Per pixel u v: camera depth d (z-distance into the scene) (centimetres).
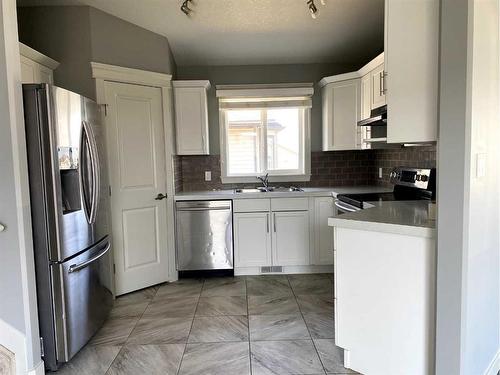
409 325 179
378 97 317
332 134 387
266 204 363
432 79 169
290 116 428
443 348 162
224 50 385
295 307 291
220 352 226
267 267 373
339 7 302
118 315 284
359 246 192
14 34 189
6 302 194
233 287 339
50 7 296
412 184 305
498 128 186
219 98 411
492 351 200
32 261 201
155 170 349
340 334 204
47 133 202
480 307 177
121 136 321
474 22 148
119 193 321
